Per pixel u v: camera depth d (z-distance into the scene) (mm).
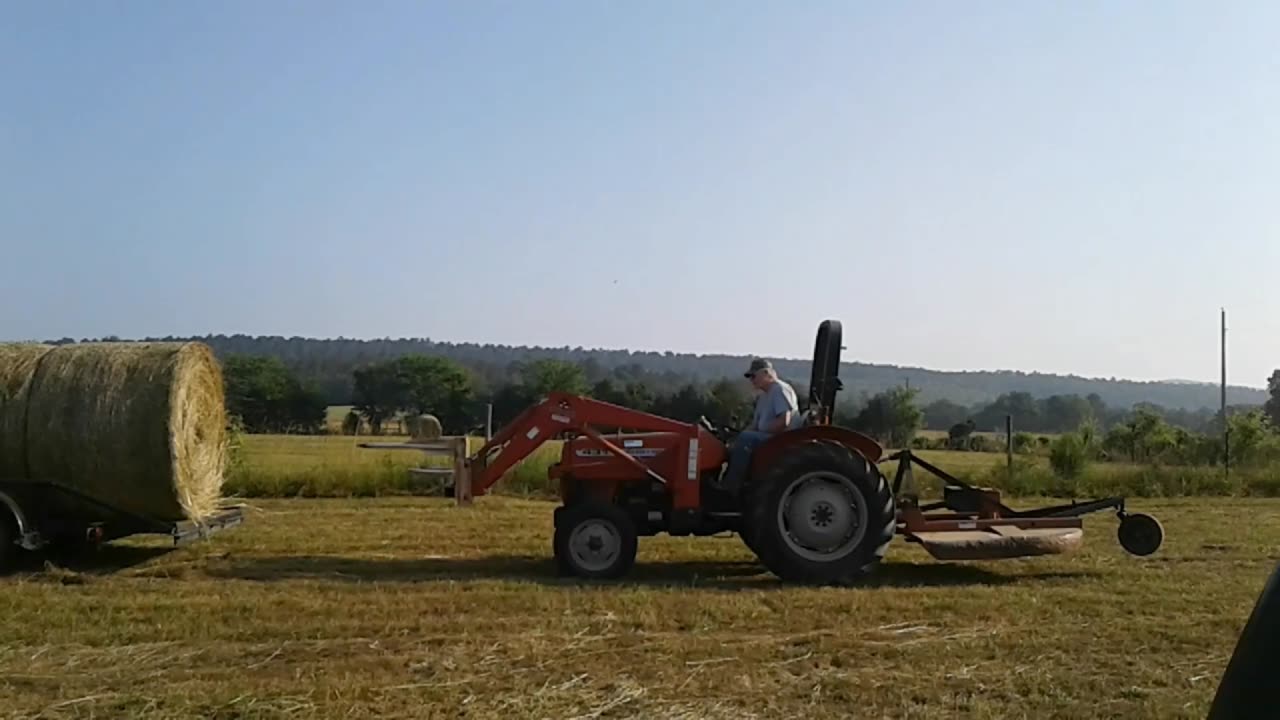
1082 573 9102
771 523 8594
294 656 6129
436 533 11219
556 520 8781
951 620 7066
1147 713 5211
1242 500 16297
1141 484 17828
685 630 6797
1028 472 18266
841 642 6453
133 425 8812
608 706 5273
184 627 6719
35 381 8883
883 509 8672
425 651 6215
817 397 9469
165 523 9289
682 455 8984
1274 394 45531
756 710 5254
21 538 8766
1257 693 2389
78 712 5141
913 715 5180
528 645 6332
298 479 15727
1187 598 7805
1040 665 6016
